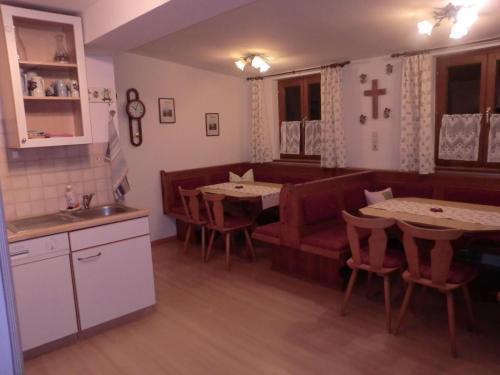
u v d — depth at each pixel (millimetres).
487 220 2809
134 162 4727
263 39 3881
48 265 2568
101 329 2896
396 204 3412
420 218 2922
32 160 2992
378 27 3465
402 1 2852
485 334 2641
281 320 2939
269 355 2498
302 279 3684
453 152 4082
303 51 4328
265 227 3973
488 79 3826
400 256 2844
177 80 5047
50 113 3057
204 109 5395
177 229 5145
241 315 3043
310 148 5285
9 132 2797
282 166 5465
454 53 3971
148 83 4762
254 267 4066
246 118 5938
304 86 5324
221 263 4215
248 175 5590
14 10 2566
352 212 4098
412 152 4234
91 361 2531
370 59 4590
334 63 4816
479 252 3568
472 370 2270
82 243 2709
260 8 3014
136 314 3072
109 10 2625
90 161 3301
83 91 2945
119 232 2891
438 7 2957
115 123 3395
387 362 2375
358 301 3191
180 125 5141
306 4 2945
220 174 5523
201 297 3389
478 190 3768
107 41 2891
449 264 2369
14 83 2600
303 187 3607
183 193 4363
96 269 2795
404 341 2596
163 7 2195
